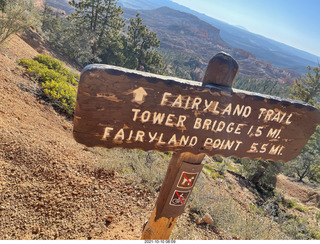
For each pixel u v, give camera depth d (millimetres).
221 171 20078
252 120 2014
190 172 2160
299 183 34562
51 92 9602
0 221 3504
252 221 4871
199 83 1853
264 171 23484
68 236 3643
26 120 6785
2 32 12211
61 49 31766
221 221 4973
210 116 1878
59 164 5152
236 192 14508
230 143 2033
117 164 5953
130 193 5086
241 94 1903
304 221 9305
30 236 3465
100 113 1569
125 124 1665
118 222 4184
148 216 4578
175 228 4242
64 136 7258
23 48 15750
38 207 3973
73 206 4215
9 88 8258
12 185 4176
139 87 1605
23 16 12922
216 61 1879
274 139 2154
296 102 2098
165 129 1793
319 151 42438
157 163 6953
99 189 4875
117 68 1536
